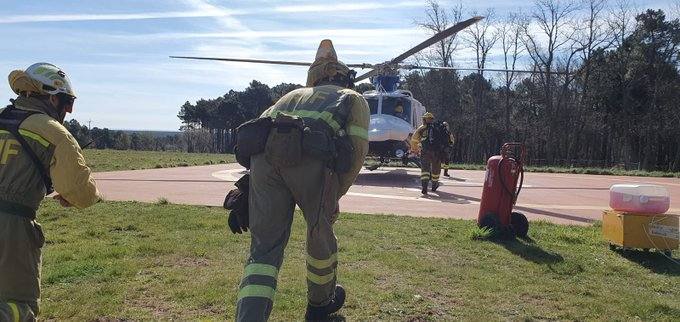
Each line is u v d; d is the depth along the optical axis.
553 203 10.54
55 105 3.11
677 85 51.16
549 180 16.72
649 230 5.70
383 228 6.94
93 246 5.69
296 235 6.38
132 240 6.08
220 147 86.31
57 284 4.44
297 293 4.24
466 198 10.95
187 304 4.00
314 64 3.71
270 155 3.01
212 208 8.36
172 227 6.80
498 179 6.51
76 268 4.79
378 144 15.52
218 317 3.75
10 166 2.84
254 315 2.71
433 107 56.00
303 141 3.01
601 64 52.06
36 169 2.89
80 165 2.90
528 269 5.17
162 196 10.09
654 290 4.67
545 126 56.00
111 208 8.15
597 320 3.84
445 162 17.06
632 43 51.62
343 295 3.84
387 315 3.85
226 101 83.62
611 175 21.38
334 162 3.16
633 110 52.97
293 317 3.75
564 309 4.06
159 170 17.38
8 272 2.82
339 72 3.68
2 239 2.78
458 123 57.59
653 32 51.25
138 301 4.05
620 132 55.62
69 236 6.20
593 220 8.28
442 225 7.25
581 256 5.70
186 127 89.19
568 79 52.50
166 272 4.80
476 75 59.22
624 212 5.90
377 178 15.71
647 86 52.25
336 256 3.55
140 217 7.41
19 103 3.02
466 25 9.54
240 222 3.40
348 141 3.26
